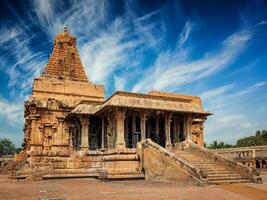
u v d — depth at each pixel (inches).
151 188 832.9
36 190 813.9
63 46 1971.0
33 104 1555.1
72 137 1619.1
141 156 1247.5
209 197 630.5
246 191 739.4
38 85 1708.9
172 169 1017.5
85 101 1540.4
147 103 1376.7
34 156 1403.8
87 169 1315.2
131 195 666.8
